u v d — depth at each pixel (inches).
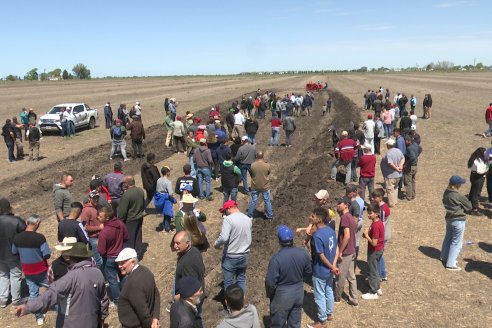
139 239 378.9
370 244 326.3
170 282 361.1
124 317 212.2
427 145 902.4
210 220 507.8
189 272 237.9
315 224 286.2
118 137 802.2
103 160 813.2
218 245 288.7
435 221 493.7
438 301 325.7
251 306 193.8
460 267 380.5
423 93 2162.9
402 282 356.5
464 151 832.9
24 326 306.8
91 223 350.0
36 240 305.3
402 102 1272.1
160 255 416.5
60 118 1040.2
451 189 374.6
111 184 415.5
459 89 2395.4
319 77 5118.1
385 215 343.6
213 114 778.8
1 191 627.2
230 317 189.2
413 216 511.8
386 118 968.9
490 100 1737.2
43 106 1710.1
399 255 409.1
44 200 591.8
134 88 3132.4
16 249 312.2
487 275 364.8
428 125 1144.2
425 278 362.0
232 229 290.2
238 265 295.3
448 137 973.2
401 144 559.2
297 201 571.8
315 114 1451.8
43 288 355.3
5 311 326.0
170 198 458.3
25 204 573.3
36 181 677.9
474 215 506.9
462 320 300.0
